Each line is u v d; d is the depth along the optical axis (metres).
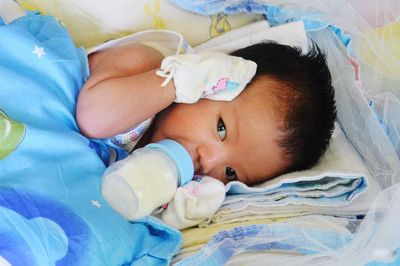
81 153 0.87
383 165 1.06
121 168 0.85
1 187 0.75
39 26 1.02
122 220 0.82
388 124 1.12
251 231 0.88
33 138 0.82
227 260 0.84
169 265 0.83
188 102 0.96
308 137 1.01
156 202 0.86
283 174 1.03
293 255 0.86
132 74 0.98
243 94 0.99
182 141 0.97
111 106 0.89
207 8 1.23
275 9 1.27
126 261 0.79
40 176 0.80
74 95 0.94
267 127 0.98
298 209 0.98
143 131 0.98
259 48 1.07
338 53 1.21
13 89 0.86
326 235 0.88
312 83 1.04
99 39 1.18
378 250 0.83
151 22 1.21
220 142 0.97
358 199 1.02
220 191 0.92
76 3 1.14
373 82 1.17
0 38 0.90
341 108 1.16
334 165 1.07
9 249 0.69
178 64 0.94
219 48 1.21
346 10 1.18
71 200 0.80
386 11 1.16
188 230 0.91
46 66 0.92
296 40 1.21
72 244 0.74
